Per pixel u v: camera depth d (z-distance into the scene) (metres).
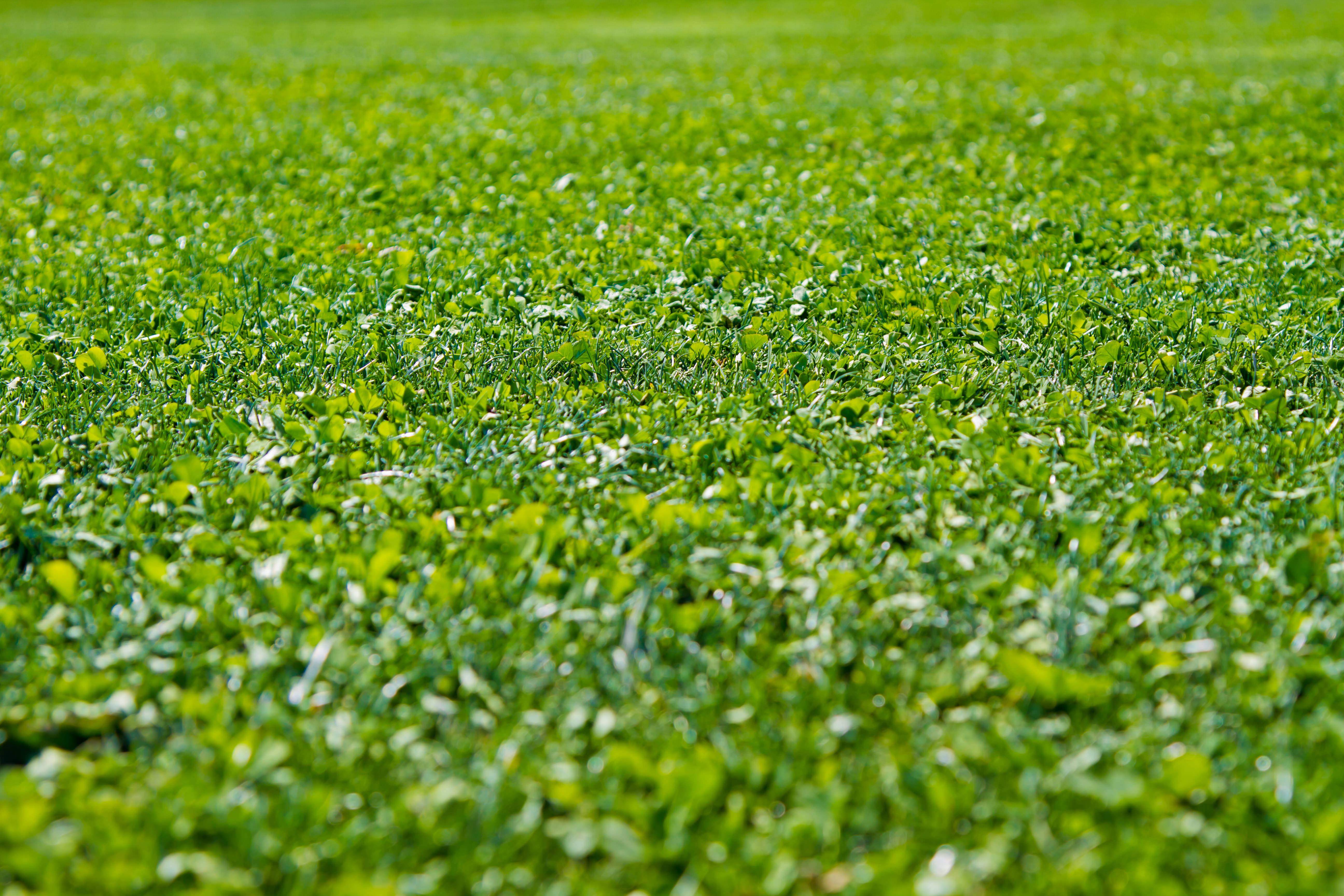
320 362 4.30
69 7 30.17
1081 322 4.55
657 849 2.04
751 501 3.13
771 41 17.53
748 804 2.17
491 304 4.92
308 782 2.21
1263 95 10.55
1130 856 2.01
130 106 11.95
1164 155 8.00
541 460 3.46
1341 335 4.35
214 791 2.15
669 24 21.12
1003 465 3.25
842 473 3.25
